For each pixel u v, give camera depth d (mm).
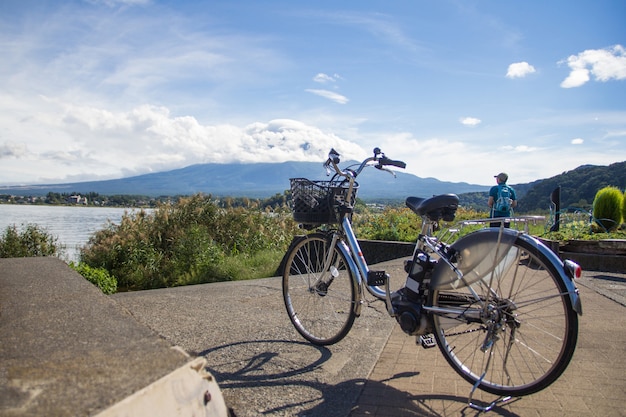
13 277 4684
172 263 11375
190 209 13539
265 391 3346
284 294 4707
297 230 14078
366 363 3889
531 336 4121
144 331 2822
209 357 4047
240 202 14312
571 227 12773
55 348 2496
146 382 2027
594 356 4008
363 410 3070
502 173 10938
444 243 3594
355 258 4180
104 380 2049
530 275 3252
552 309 3877
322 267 4520
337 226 4395
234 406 3098
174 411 2043
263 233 13633
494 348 3574
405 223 13445
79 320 3072
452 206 3684
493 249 3246
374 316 5258
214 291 7043
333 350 4223
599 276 8023
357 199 4406
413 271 3693
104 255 11461
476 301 3379
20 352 2434
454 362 3473
